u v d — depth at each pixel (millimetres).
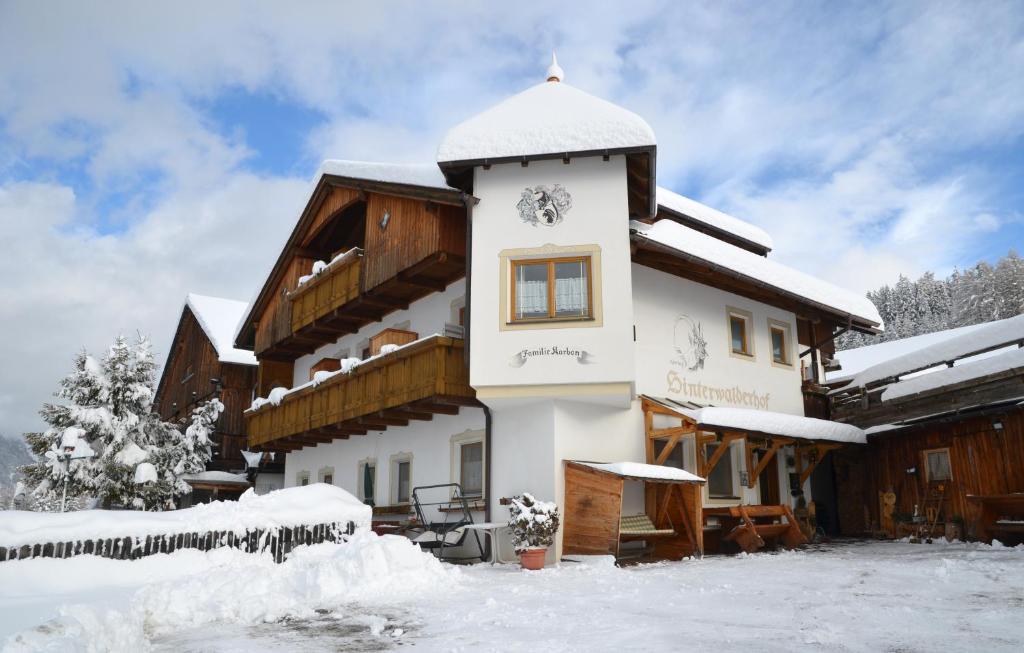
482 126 14539
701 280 17750
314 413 19391
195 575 8820
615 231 13969
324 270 20094
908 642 5805
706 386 17359
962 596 8141
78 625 5562
